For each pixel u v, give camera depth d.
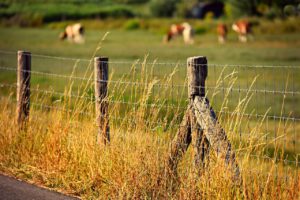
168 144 14.19
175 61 64.56
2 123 18.64
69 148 16.33
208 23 144.38
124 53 76.50
